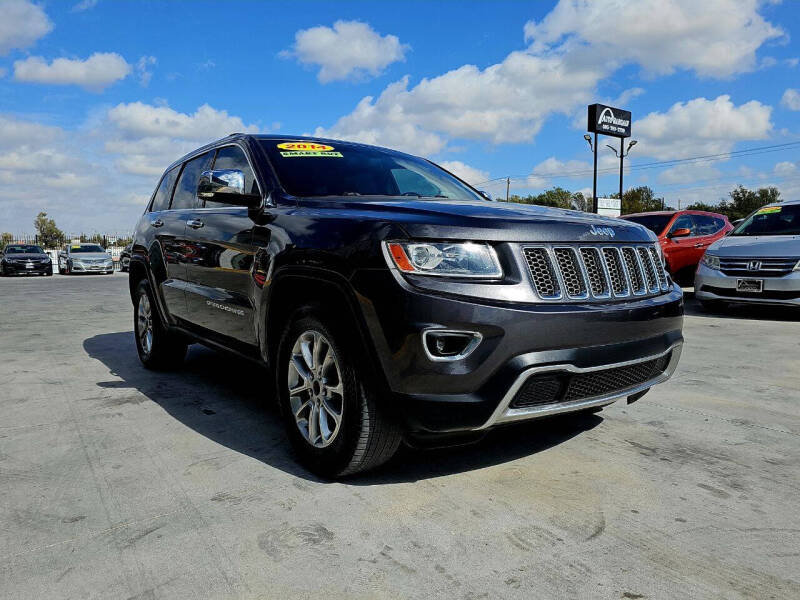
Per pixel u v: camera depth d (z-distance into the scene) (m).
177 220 4.38
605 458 2.93
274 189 3.33
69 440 3.21
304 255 2.71
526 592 1.83
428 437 2.44
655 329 2.77
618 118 36.56
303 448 2.81
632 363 2.67
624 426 3.42
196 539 2.15
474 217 2.49
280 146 3.73
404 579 1.90
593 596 1.81
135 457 2.96
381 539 2.15
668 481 2.66
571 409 2.58
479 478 2.69
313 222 2.80
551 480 2.67
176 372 4.90
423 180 3.89
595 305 2.56
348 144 4.08
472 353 2.32
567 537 2.17
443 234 2.39
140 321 5.11
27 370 4.98
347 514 2.34
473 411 2.34
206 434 3.30
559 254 2.55
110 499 2.48
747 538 2.16
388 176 3.76
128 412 3.72
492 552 2.06
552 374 2.42
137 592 1.84
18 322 8.27
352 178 3.59
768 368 4.90
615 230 2.82
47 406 3.86
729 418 3.57
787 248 7.74
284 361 2.93
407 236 2.39
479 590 1.84
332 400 2.70
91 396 4.11
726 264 8.18
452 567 1.97
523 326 2.35
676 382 4.44
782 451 3.04
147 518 2.32
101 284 17.89
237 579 1.91
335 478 2.67
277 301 3.00
